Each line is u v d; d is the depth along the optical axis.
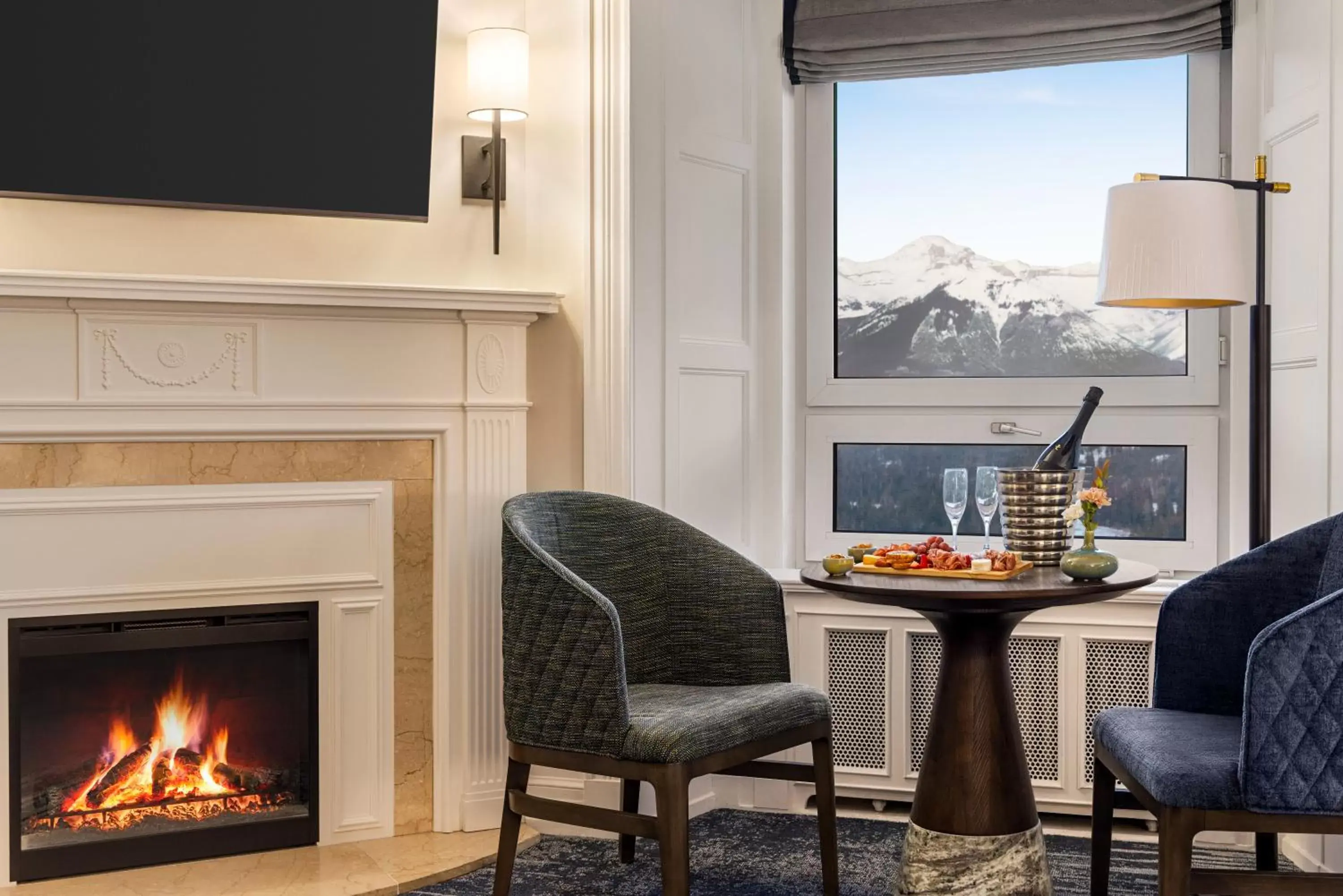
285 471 3.03
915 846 2.57
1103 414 3.59
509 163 3.32
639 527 3.02
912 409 3.71
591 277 3.25
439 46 3.26
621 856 3.04
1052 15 3.51
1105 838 2.61
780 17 3.70
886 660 3.35
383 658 3.13
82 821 2.89
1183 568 3.52
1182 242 2.63
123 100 2.86
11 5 2.75
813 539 3.79
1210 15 3.41
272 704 3.08
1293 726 2.09
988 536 2.92
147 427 2.85
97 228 2.95
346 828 3.10
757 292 3.68
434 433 3.15
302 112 3.02
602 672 2.46
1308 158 2.99
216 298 2.85
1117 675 3.22
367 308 3.03
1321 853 2.87
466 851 3.04
